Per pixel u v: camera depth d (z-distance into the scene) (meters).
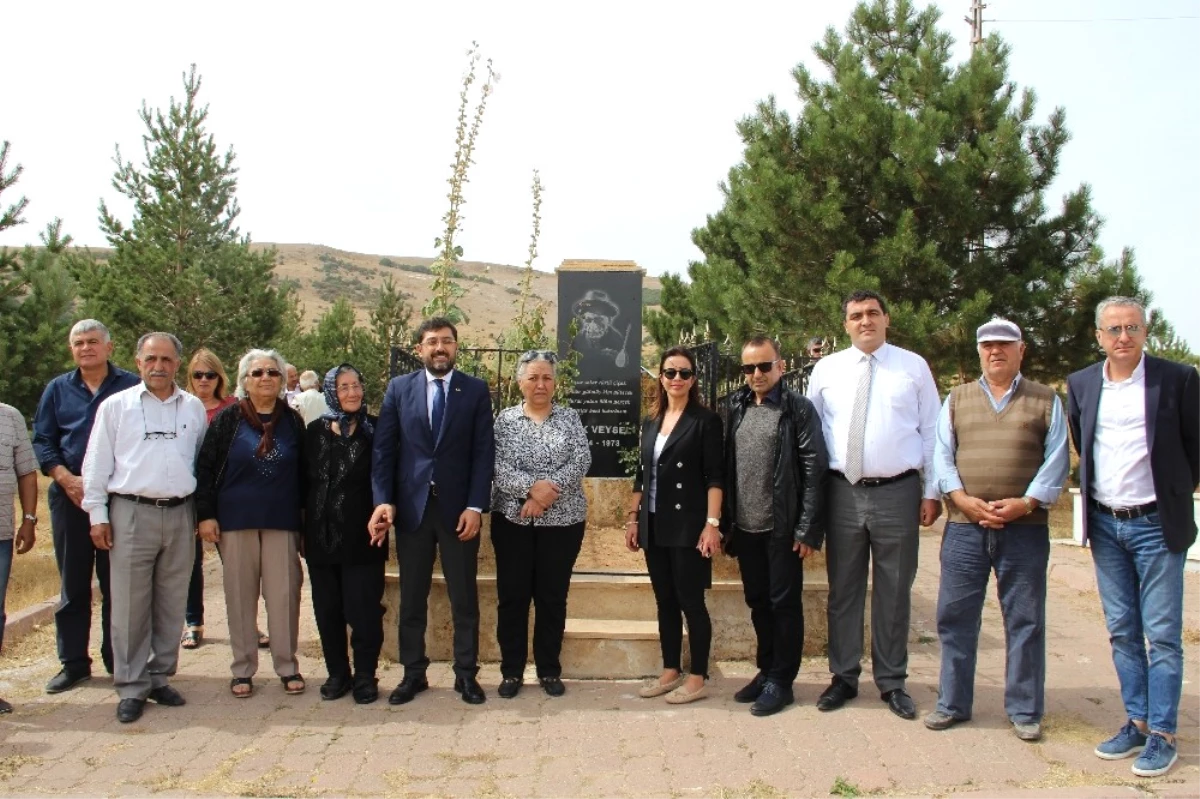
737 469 5.23
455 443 5.30
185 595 5.38
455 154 7.73
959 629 4.88
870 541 5.17
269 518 5.34
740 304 14.27
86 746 4.62
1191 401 4.38
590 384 7.13
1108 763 4.41
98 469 5.11
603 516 8.48
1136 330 4.45
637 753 4.54
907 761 4.43
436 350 5.33
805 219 13.02
